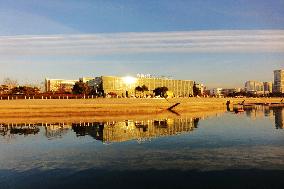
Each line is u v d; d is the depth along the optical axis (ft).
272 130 224.74
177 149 148.77
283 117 351.87
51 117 336.90
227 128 240.53
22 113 339.57
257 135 197.16
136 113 409.49
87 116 354.95
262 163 118.73
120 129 233.96
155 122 289.74
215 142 169.27
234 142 168.86
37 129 232.12
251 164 117.29
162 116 373.20
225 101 628.28
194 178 100.48
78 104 368.68
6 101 346.74
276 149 147.33
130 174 105.60
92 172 108.17
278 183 94.27
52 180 99.55
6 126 252.21
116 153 140.15
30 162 123.44
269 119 324.80
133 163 120.88
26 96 437.58
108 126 253.44
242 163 119.03
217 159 126.41
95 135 199.41
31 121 293.02
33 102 353.51
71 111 363.76
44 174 106.11
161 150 146.51
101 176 103.45
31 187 93.20
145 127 248.32
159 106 443.32
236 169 110.32
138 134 204.74
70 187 93.04
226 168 111.75
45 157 132.67
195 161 123.13
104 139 181.88
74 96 478.18
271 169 109.81
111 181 98.27
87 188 91.97
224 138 184.24
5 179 100.99
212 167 113.50
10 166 117.19
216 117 357.00
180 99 500.33
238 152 140.67
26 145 162.71
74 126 252.42
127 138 186.19
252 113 433.48
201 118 341.21
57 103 361.30
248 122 290.56
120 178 101.35
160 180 98.89
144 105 420.77
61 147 156.15
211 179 99.14
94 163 121.08
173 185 94.02
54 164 119.96
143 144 163.53
